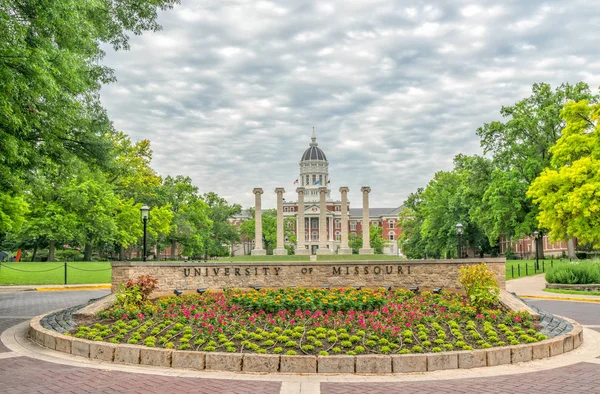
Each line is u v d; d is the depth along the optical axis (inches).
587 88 1914.4
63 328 496.7
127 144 2313.0
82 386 325.7
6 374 357.1
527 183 1946.4
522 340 451.5
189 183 3149.6
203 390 317.1
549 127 1935.3
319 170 6264.8
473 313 538.9
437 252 2797.7
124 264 691.4
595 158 1424.7
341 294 610.9
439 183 2807.6
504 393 313.7
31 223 2000.5
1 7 516.7
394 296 653.3
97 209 2048.5
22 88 540.4
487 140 2096.5
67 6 565.0
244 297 580.7
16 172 733.9
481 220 2039.9
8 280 1284.4
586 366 388.5
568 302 924.0
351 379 348.8
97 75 832.9
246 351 400.2
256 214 3636.8
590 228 1402.6
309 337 422.0
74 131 827.4
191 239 3137.3
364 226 3599.9
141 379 344.8
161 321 498.9
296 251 3686.0
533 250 2989.7
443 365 376.8
